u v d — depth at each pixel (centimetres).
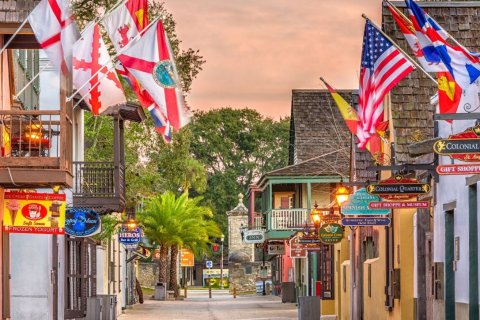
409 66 4584
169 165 9419
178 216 15162
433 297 5028
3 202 4191
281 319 8431
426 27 3706
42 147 4141
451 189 4591
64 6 3834
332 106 11525
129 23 4534
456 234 4541
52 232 4091
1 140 3991
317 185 11438
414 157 5119
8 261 4356
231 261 19712
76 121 7044
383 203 4728
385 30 5903
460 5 5672
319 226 7481
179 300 14325
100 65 4697
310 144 11338
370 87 4641
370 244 6775
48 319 5541
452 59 3706
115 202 6556
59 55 3850
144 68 4359
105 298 6575
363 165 6950
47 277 5538
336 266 8375
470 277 4269
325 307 8725
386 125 5675
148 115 8788
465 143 3553
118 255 10131
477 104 4131
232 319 8581
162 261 15350
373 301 6419
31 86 5684
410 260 5528
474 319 4253
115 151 6581
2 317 4303
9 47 4225
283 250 13112
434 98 4919
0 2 4047
